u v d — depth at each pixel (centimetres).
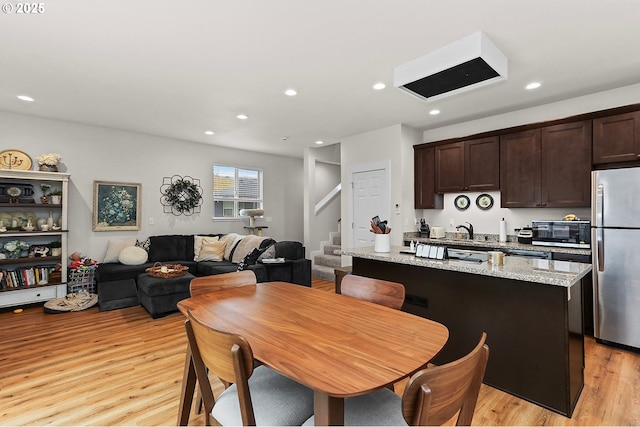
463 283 239
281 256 493
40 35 234
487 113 421
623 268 284
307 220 642
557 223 349
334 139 562
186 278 396
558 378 195
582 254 319
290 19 215
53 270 429
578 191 345
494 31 230
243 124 468
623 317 285
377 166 496
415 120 451
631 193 280
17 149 422
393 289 184
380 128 491
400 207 471
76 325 351
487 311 226
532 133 382
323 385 92
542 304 201
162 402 207
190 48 253
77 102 376
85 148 475
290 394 133
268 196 690
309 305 176
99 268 440
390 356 112
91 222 482
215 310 166
